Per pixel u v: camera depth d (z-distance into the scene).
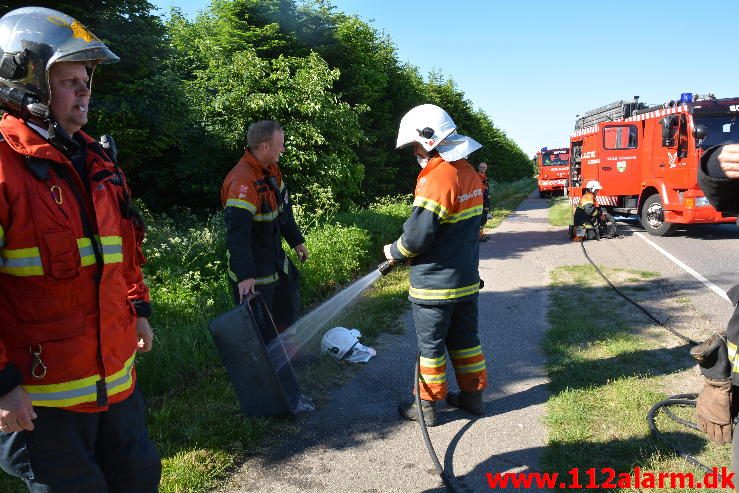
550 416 3.69
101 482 1.95
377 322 5.75
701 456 3.15
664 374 4.37
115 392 1.97
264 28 12.71
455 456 3.29
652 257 9.74
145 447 2.15
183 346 4.43
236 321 3.29
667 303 6.56
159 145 8.62
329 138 11.46
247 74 10.31
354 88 15.45
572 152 17.62
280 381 3.56
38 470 1.83
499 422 3.70
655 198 12.62
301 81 10.66
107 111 7.37
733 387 2.22
